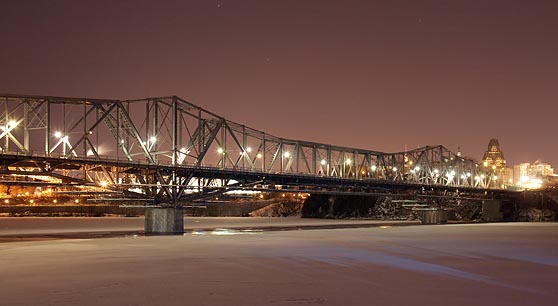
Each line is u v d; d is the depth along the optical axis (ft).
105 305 92.22
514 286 112.06
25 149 272.10
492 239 248.32
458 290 106.93
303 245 201.67
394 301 96.63
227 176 366.63
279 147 431.43
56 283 111.65
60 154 283.18
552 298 100.53
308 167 453.17
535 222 568.00
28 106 279.28
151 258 154.40
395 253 174.19
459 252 180.86
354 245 203.92
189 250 178.50
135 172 321.11
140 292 102.68
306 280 116.47
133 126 315.78
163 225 327.26
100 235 356.18
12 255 161.99
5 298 97.45
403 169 587.27
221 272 127.03
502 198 640.58
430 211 542.16
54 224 578.66
